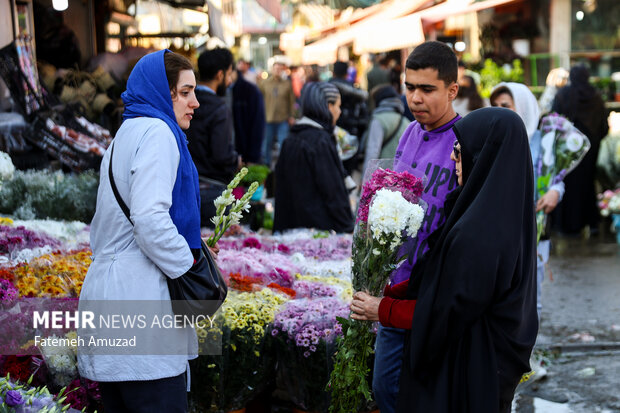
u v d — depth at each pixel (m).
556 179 5.02
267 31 30.67
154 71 3.02
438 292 2.71
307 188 5.98
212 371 3.74
